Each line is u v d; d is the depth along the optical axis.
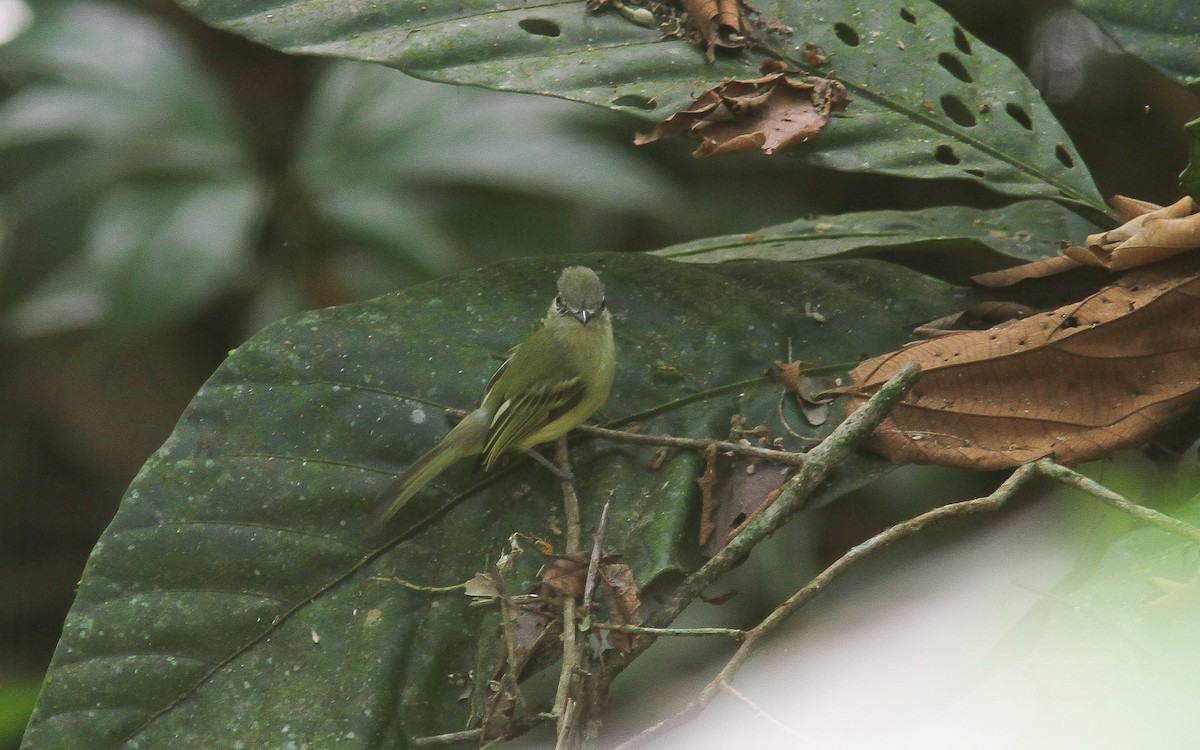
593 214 13.27
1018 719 4.03
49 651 14.89
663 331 6.81
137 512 6.04
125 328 11.44
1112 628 4.29
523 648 5.66
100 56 12.40
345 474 6.24
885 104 6.69
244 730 5.68
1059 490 7.11
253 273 12.77
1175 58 6.20
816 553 10.55
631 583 5.69
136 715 5.71
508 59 6.48
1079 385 5.92
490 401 6.50
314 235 12.48
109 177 12.07
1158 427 5.76
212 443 6.25
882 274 6.98
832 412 6.30
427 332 6.68
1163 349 5.84
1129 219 6.27
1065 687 3.98
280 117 13.74
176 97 12.44
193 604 5.91
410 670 5.82
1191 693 3.60
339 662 5.84
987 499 5.35
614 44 6.66
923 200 13.02
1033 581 6.19
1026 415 5.91
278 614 5.96
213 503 6.10
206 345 15.44
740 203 13.28
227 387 6.39
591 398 6.49
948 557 8.41
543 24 6.65
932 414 5.98
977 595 6.15
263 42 6.33
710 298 6.87
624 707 9.73
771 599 10.16
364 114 12.40
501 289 6.93
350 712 5.71
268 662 5.86
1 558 14.95
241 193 12.06
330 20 6.44
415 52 6.38
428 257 11.99
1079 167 6.54
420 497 6.31
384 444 6.30
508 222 12.73
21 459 15.06
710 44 6.66
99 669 5.75
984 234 7.14
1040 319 5.99
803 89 6.61
